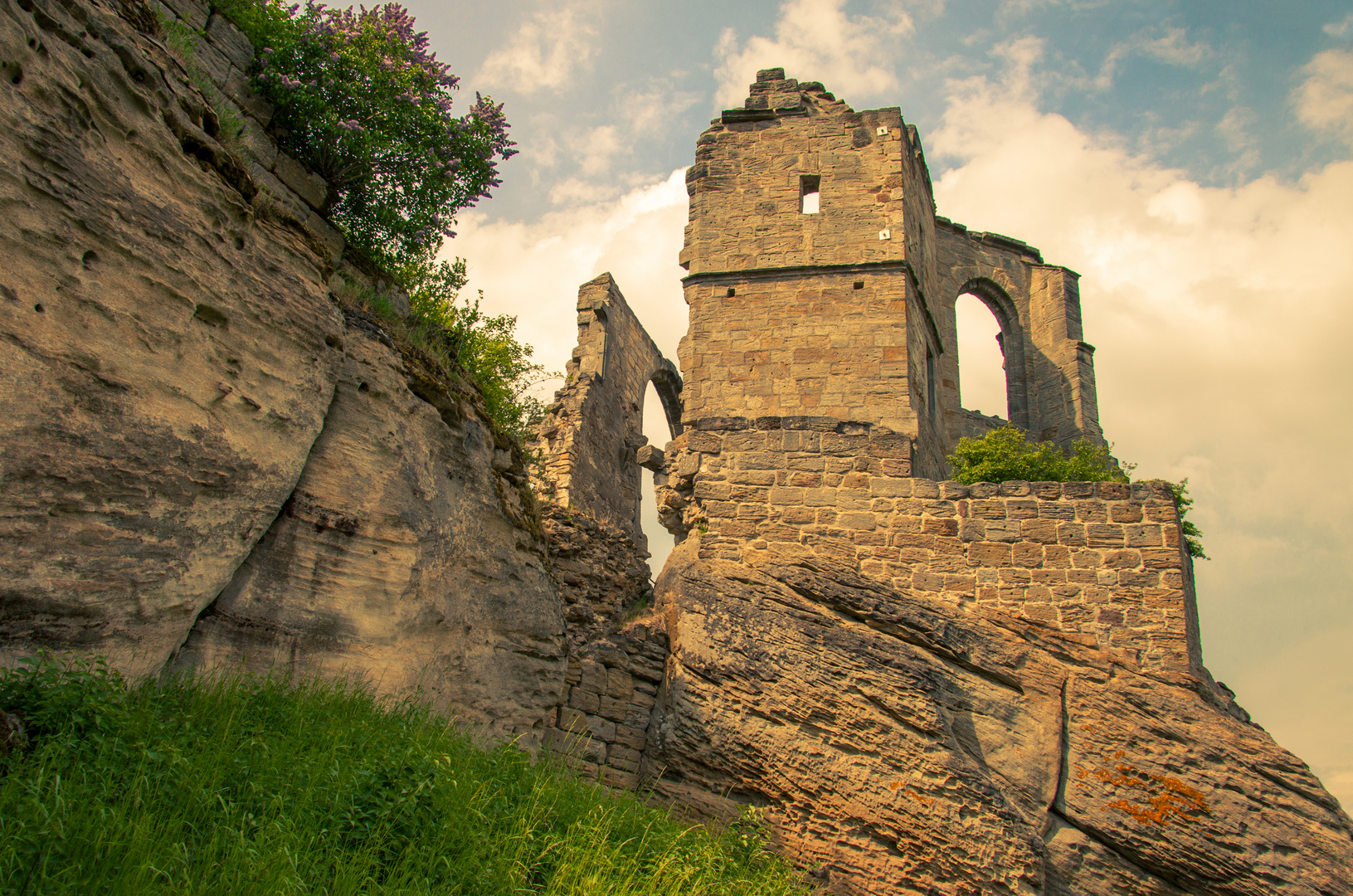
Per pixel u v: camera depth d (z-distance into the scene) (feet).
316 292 26.35
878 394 51.39
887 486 39.19
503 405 42.65
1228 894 30.89
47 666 17.17
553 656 33.55
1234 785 32.30
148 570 20.57
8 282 17.84
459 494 31.50
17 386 17.85
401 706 26.37
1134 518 37.42
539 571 34.50
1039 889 29.81
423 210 33.71
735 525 39.09
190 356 21.95
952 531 38.09
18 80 18.42
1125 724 33.86
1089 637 35.86
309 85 30.68
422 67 33.24
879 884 30.42
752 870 28.04
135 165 20.97
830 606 36.73
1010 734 33.71
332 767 18.74
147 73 21.62
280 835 15.55
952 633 35.70
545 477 66.95
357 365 28.30
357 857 16.49
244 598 23.98
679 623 36.78
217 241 23.07
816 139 57.77
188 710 19.51
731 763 33.14
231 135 25.63
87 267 19.57
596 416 72.90
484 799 20.68
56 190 18.94
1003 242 76.95
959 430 67.82
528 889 18.57
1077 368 71.31
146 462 20.53
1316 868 30.71
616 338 79.20
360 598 26.96
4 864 12.23
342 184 32.68
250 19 31.65
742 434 40.70
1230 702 37.58
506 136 35.04
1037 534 37.60
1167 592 36.09
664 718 34.73
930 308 60.49
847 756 32.55
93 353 19.48
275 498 24.45
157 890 13.30
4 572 17.57
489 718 30.58
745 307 54.70
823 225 55.52
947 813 30.91
